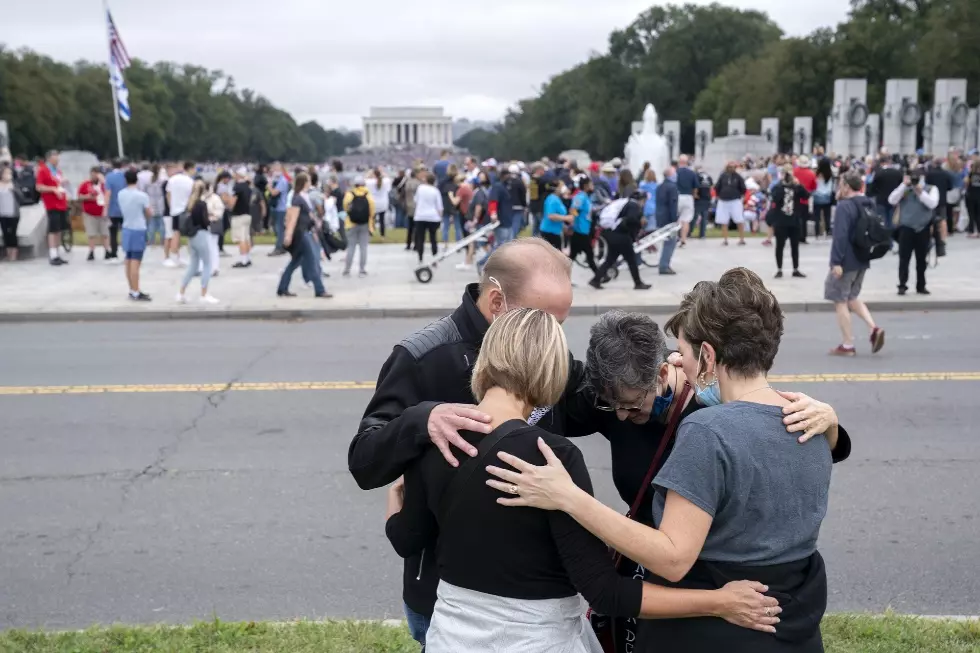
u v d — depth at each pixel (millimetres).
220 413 8758
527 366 2484
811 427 2541
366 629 4398
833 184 24469
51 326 14000
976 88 66375
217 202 18594
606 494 6523
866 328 12984
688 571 2520
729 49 109438
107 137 112250
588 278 17844
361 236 18234
